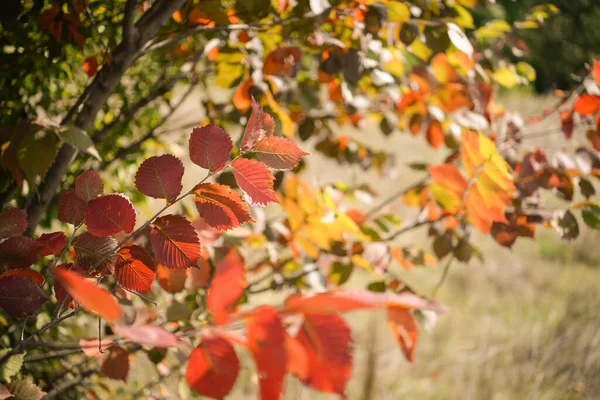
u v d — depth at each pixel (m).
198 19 1.90
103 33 2.03
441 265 7.09
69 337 2.24
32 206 1.79
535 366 3.92
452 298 6.14
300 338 1.20
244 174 1.40
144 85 2.53
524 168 2.07
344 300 1.21
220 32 2.04
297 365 1.20
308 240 2.11
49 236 1.49
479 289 6.47
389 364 4.30
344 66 1.97
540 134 2.36
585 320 4.55
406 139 12.58
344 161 2.94
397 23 2.03
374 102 2.76
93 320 2.36
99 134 2.19
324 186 2.37
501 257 7.59
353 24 2.10
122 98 2.35
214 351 1.22
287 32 2.03
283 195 2.08
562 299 6.17
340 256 2.08
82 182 1.44
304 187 1.97
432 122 2.50
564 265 7.36
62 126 1.68
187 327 1.56
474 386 4.03
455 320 5.51
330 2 1.90
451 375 4.46
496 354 4.27
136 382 2.55
